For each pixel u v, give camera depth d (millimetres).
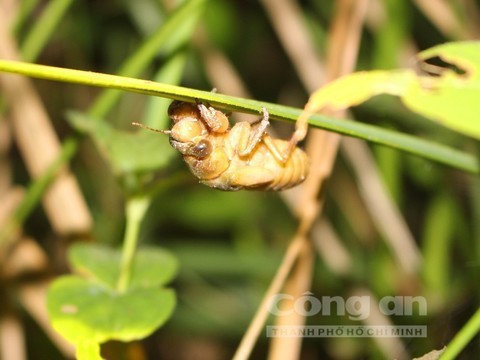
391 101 333
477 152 333
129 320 241
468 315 260
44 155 298
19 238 304
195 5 265
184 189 402
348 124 233
